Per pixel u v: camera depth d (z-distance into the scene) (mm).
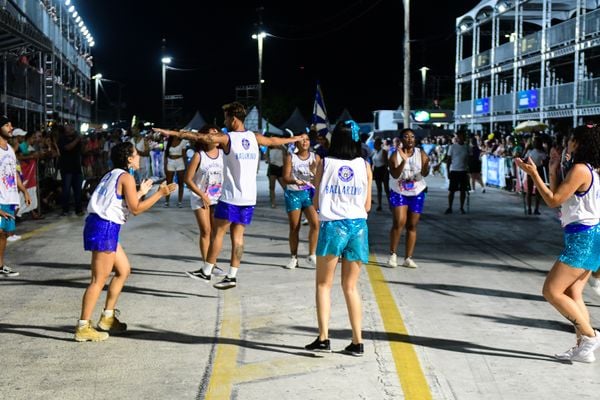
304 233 12516
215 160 8469
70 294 7742
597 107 25484
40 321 6656
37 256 10078
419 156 9047
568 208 5340
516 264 9609
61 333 6273
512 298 7590
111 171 5984
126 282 8312
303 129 44562
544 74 30062
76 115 48719
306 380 5062
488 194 21391
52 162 17047
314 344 5680
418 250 10773
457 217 15414
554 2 30734
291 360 5496
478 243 11562
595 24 25594
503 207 17594
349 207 5496
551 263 9703
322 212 5520
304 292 7824
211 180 8492
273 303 7324
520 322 6629
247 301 7418
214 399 4707
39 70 32469
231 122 7773
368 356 5594
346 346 5820
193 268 9195
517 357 5613
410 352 5684
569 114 27625
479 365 5414
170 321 6652
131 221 14180
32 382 5051
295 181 8961
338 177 5488
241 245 7797
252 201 7730
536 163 15797
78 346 5898
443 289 7996
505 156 23281
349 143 5555
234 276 7805
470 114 38594
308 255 10133
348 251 5516
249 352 5707
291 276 8703
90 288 5984
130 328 6426
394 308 7070
